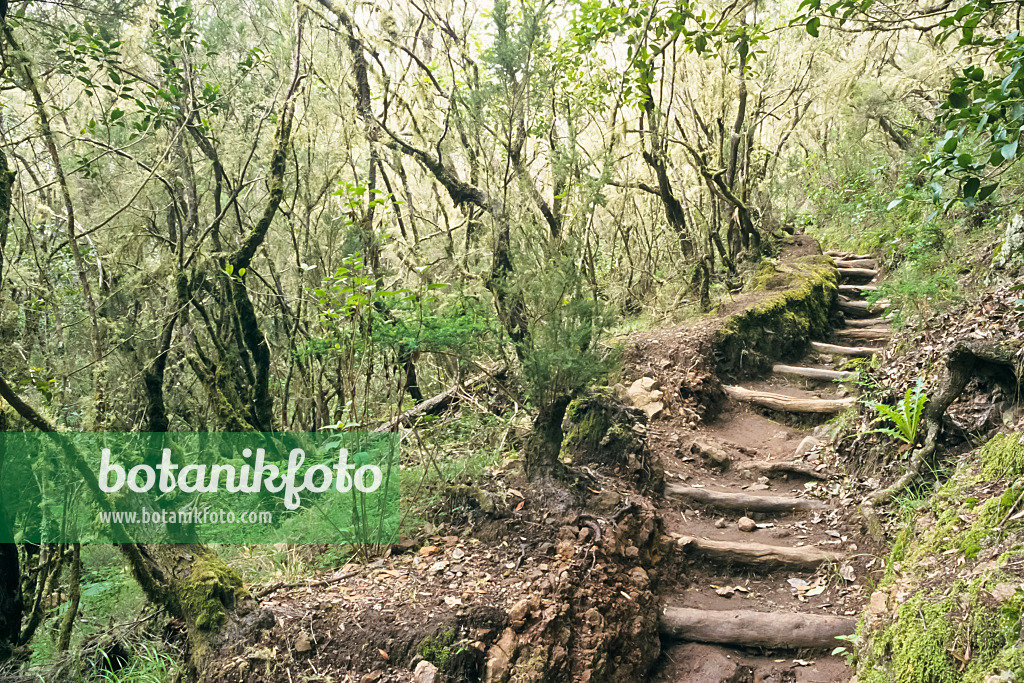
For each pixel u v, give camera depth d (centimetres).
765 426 634
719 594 429
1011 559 300
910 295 630
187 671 297
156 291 472
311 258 498
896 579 376
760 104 965
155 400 394
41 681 282
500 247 464
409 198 555
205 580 316
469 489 425
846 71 1070
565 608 354
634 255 877
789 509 493
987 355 436
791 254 1012
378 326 409
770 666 378
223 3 516
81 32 436
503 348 468
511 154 464
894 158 1157
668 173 932
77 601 302
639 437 523
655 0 621
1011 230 553
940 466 446
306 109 484
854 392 631
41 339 436
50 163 474
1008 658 263
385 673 307
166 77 479
